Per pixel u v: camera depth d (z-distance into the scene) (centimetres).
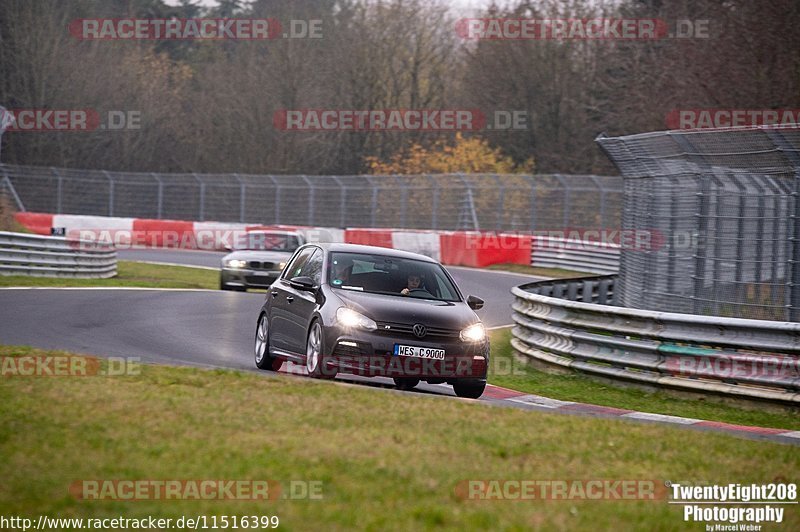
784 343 3941
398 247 12950
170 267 11469
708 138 5025
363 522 1805
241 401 2964
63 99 19388
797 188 4578
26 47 18888
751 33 11856
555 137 17662
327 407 2941
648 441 2742
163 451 2273
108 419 2595
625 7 16350
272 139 19912
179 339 5144
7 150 18900
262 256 8400
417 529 1775
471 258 12475
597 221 11731
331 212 14212
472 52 18625
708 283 5141
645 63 15150
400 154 18588
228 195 15175
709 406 4041
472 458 2364
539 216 12306
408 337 3641
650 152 5600
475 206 12850
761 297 4791
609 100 16525
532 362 5200
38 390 3005
